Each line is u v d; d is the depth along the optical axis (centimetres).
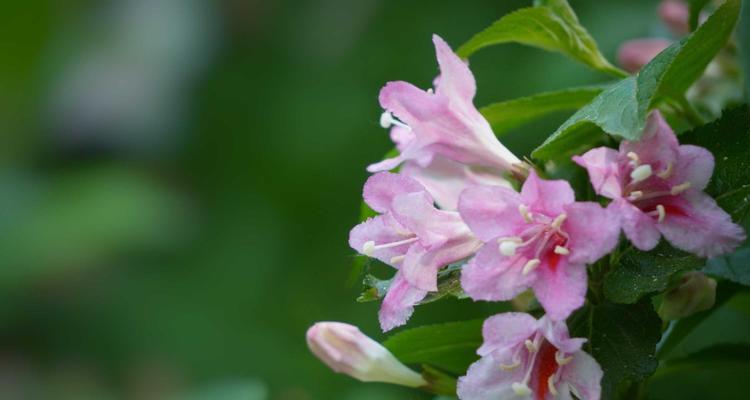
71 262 156
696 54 88
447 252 85
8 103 163
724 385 106
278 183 155
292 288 149
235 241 155
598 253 83
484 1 146
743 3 89
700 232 84
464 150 87
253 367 146
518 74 133
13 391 158
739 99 96
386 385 128
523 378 84
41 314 159
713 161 84
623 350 86
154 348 153
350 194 149
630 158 84
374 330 139
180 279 156
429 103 87
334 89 155
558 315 83
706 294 88
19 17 152
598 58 92
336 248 149
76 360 159
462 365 91
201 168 163
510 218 84
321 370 143
